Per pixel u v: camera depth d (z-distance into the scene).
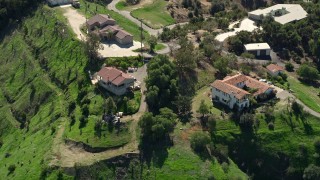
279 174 148.00
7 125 186.00
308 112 161.00
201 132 148.62
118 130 152.38
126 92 169.88
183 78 180.12
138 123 151.38
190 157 142.88
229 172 140.00
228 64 193.50
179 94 168.00
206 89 177.38
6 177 146.50
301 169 148.25
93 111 162.38
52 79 194.25
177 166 140.12
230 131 153.38
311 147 151.88
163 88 165.62
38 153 150.88
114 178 139.38
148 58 194.00
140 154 144.00
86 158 143.75
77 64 193.25
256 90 167.62
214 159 144.12
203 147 146.25
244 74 188.00
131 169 140.88
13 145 169.50
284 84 182.25
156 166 140.62
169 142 147.62
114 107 160.88
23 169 146.00
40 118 176.25
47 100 185.88
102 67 186.00
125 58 191.12
